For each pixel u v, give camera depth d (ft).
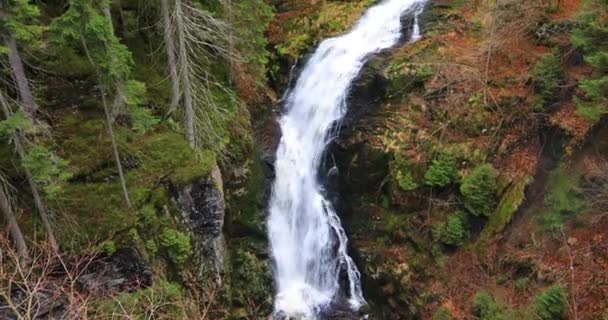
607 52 47.83
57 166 42.91
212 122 57.67
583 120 52.47
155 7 54.39
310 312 58.65
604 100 49.34
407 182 57.11
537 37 60.90
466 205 54.44
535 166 53.93
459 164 55.93
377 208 59.88
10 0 36.24
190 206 49.60
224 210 54.49
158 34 56.70
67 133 46.83
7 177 42.34
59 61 47.96
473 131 57.31
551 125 53.98
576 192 50.03
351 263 61.05
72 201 44.55
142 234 45.78
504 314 46.68
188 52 55.98
